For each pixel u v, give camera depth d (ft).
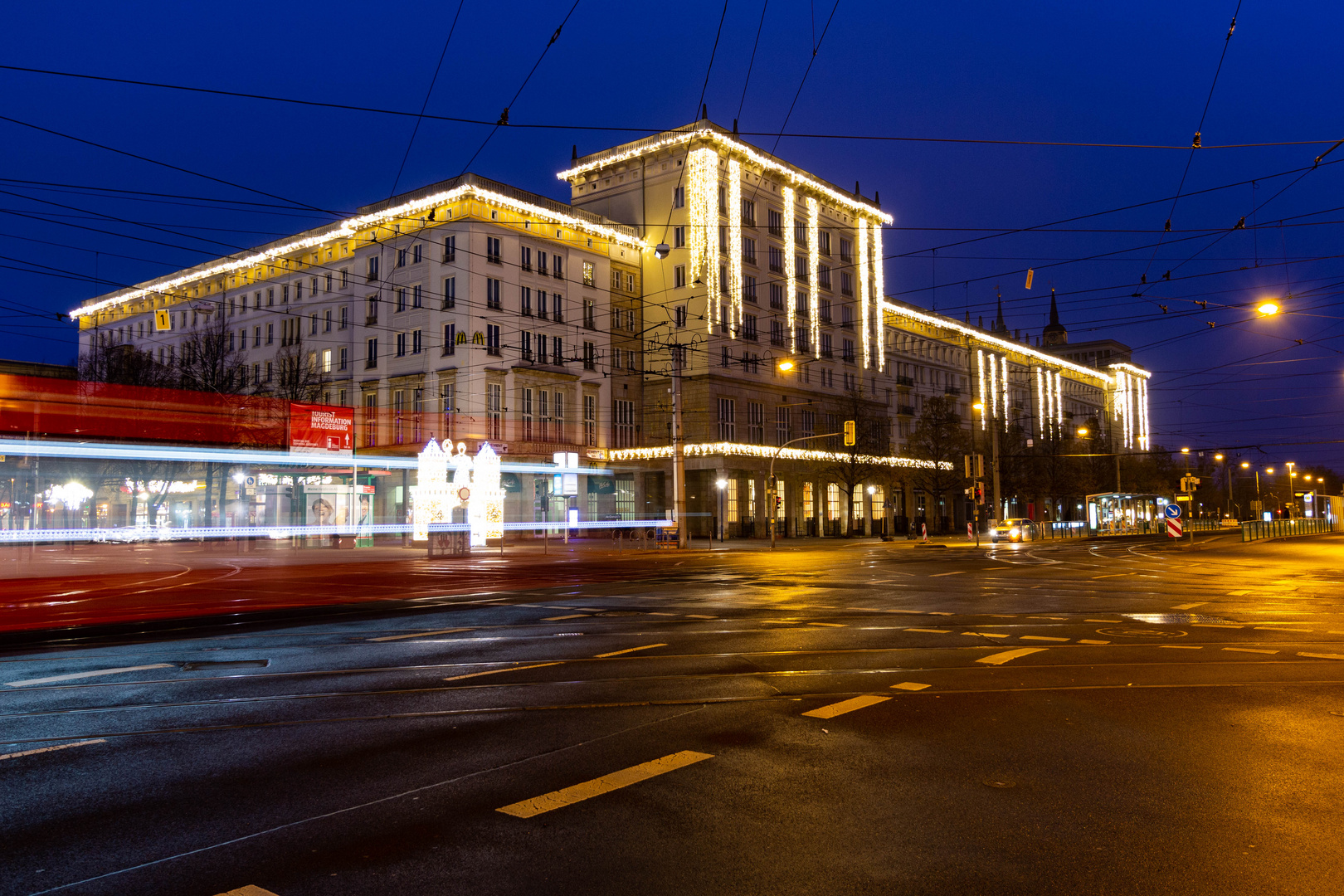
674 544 142.72
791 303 209.05
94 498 171.63
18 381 137.18
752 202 201.57
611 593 63.62
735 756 20.56
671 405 189.57
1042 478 254.27
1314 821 16.20
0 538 154.10
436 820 16.42
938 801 17.35
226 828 16.05
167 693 28.04
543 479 178.60
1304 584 72.33
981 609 52.42
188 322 228.22
